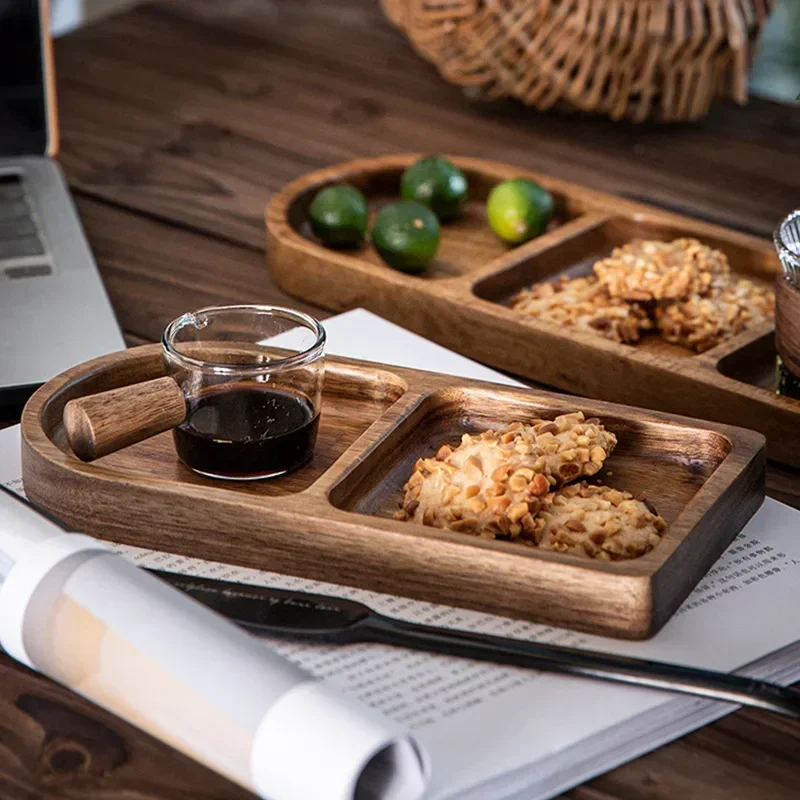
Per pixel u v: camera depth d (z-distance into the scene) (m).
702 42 1.45
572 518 1.00
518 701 0.93
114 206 1.35
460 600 0.98
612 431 1.07
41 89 1.35
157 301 1.24
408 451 1.07
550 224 1.34
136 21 1.71
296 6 1.80
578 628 0.97
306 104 1.53
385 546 0.98
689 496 1.04
